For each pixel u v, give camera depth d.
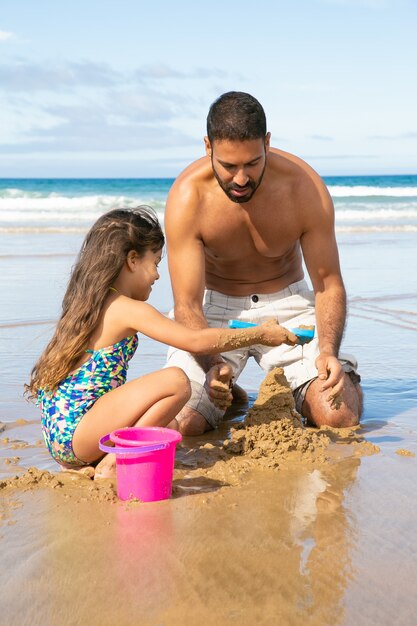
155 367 5.61
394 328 7.04
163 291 9.09
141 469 3.03
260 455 3.64
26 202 26.52
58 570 2.44
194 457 3.71
